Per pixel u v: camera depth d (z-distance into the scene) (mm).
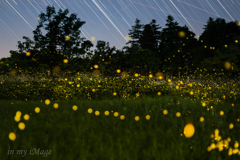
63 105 5293
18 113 2367
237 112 4207
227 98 6871
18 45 14875
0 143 2344
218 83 13172
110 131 2883
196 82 14297
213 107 4695
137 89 9547
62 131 2863
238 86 11242
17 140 2443
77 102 5984
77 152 2111
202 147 2307
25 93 9188
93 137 2533
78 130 2787
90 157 1974
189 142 2395
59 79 13977
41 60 14734
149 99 6480
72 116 3805
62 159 1944
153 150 2111
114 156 1943
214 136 2572
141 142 2400
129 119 3639
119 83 10172
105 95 8797
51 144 2295
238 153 2051
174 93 8703
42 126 3078
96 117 3723
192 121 3174
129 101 5949
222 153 2174
